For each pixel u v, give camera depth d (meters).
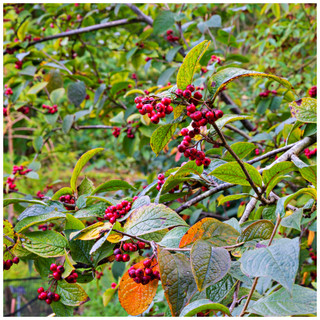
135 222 0.94
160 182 1.25
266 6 3.48
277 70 3.91
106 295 1.66
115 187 1.29
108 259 1.11
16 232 1.08
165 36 3.00
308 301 0.72
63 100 3.74
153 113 0.88
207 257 0.78
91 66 3.23
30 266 2.26
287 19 3.60
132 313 0.94
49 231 1.10
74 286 1.05
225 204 2.48
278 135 1.84
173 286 0.80
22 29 2.67
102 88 2.43
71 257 1.07
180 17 2.44
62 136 4.86
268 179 1.05
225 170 1.00
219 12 3.22
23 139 4.11
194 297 0.94
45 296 1.06
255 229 0.89
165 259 0.83
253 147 1.35
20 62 2.58
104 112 2.79
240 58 2.35
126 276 0.96
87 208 1.18
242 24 5.16
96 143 5.35
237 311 0.85
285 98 2.17
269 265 0.68
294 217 0.89
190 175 1.26
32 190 4.38
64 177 5.17
